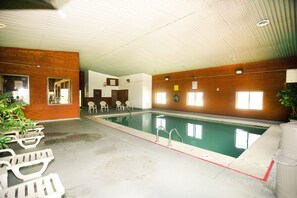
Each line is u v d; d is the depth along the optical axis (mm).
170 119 9375
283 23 4074
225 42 5637
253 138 5902
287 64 6992
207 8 3615
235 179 2385
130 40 5891
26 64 6609
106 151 3512
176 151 3539
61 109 7539
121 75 15016
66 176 2438
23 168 2680
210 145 5266
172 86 12094
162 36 5422
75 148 3693
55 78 7297
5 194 1647
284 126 1938
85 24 4457
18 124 3535
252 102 8156
